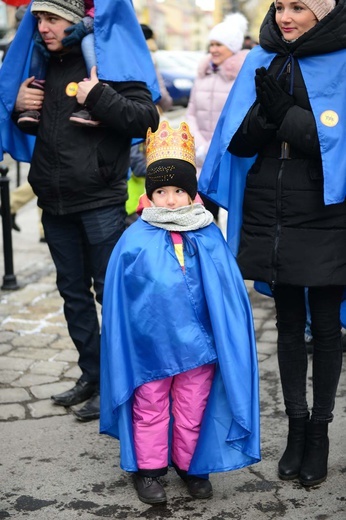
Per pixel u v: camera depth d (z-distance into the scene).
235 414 3.30
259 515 3.44
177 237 3.43
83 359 4.55
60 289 4.48
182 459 3.55
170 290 3.34
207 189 3.72
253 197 3.58
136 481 3.61
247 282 7.03
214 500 3.57
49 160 4.20
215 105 6.42
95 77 4.07
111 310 3.44
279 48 3.49
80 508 3.52
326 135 3.35
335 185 3.35
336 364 3.66
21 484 3.73
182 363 3.35
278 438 4.11
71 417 4.44
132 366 3.43
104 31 4.09
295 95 3.44
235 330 3.38
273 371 4.99
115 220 4.25
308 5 3.36
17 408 4.56
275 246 3.51
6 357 5.33
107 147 4.16
